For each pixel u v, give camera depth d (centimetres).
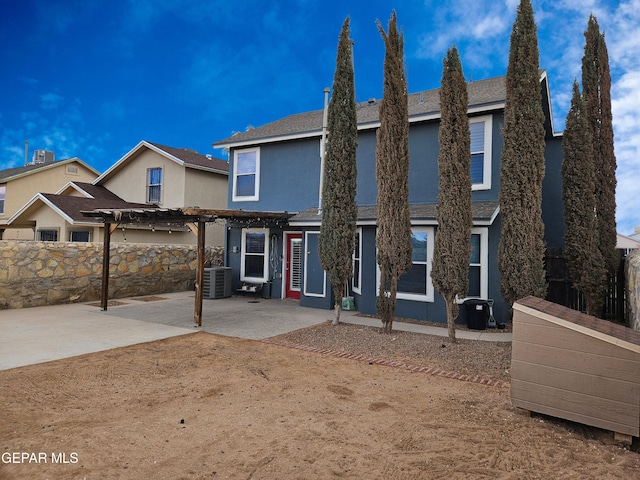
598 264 900
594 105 1002
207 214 877
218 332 838
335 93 914
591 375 389
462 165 770
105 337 768
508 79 798
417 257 1005
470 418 427
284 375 568
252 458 341
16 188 2247
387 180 823
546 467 335
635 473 329
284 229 1334
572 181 922
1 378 529
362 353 686
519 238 767
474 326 884
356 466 331
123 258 1309
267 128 1522
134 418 419
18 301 1069
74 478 307
